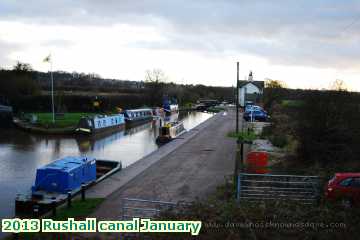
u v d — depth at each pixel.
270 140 33.28
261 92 87.56
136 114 63.94
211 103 110.88
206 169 24.42
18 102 66.69
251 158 21.34
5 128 52.62
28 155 35.44
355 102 23.75
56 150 38.59
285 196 16.36
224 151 31.31
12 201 20.84
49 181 19.66
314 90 26.45
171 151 31.47
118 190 19.44
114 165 28.00
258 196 16.56
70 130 48.12
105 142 44.69
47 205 17.75
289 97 68.25
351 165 20.42
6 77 70.06
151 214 15.16
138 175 22.73
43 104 67.56
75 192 19.36
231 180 20.45
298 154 23.84
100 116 52.03
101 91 95.38
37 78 90.69
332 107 22.77
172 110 88.12
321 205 14.89
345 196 15.20
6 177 26.67
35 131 48.91
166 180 21.52
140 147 41.22
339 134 22.42
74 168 20.28
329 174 18.98
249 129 37.59
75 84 102.81
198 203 15.48
